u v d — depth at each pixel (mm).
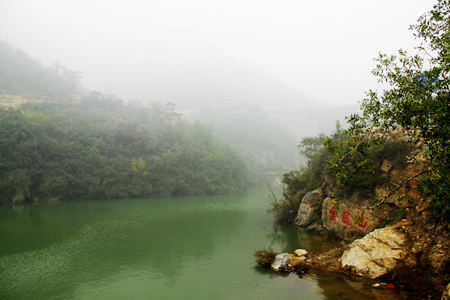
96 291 15500
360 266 14953
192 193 68188
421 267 12430
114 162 59219
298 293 13695
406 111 8727
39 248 23359
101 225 32094
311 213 28391
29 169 48156
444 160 8906
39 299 14695
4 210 41094
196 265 19156
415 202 15484
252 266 18438
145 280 16812
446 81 8320
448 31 8406
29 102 69188
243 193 75125
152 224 32844
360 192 21109
